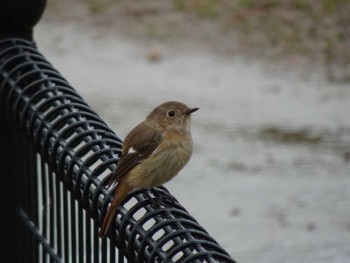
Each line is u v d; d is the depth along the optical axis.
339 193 14.34
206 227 13.46
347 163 15.41
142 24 23.33
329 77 19.59
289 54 20.89
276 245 12.84
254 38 21.81
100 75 20.45
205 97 18.80
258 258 12.53
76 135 5.99
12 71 6.95
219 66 20.55
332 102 18.25
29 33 7.61
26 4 7.36
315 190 14.47
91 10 24.45
